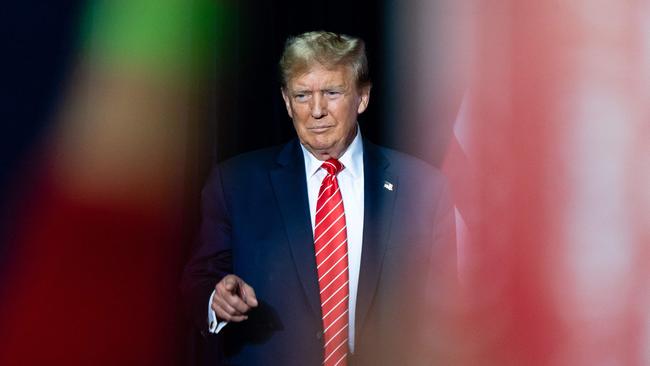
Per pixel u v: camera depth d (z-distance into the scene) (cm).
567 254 661
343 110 447
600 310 658
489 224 665
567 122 656
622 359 657
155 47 634
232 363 475
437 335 489
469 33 661
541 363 662
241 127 648
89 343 645
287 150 489
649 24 641
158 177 644
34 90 616
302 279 461
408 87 665
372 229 467
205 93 643
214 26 640
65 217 632
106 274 643
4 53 607
